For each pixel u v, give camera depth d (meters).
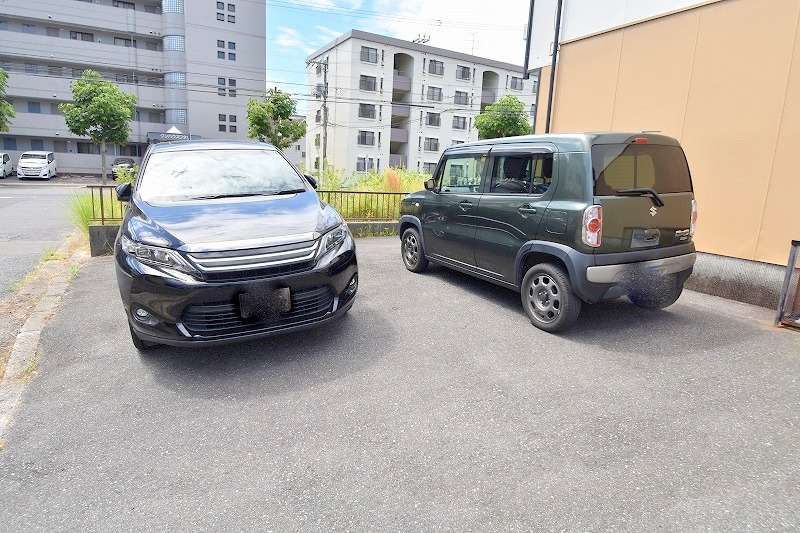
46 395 2.95
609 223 3.66
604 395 2.98
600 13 6.79
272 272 3.17
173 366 3.35
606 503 2.04
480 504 2.04
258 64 44.84
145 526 1.91
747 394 3.02
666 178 4.03
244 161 4.51
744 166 5.16
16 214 11.61
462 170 5.17
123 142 29.94
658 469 2.27
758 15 4.96
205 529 1.90
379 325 4.18
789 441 2.52
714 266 5.43
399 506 2.02
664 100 5.97
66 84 37.34
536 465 2.29
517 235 4.23
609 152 3.75
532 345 3.77
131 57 39.72
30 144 37.53
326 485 2.16
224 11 42.56
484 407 2.83
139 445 2.46
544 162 4.04
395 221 9.45
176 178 4.13
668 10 5.85
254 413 2.76
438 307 4.70
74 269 5.73
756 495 2.10
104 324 4.12
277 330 3.24
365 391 3.01
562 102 7.51
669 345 3.80
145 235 3.27
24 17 36.09
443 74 40.94
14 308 4.50
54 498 2.08
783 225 4.86
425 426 2.63
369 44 37.12
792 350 3.73
